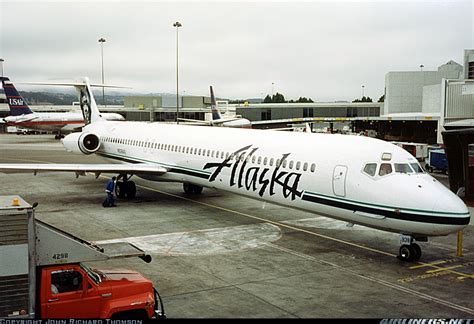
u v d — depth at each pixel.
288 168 17.03
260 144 19.03
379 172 14.48
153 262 14.48
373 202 14.34
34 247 8.27
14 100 71.19
